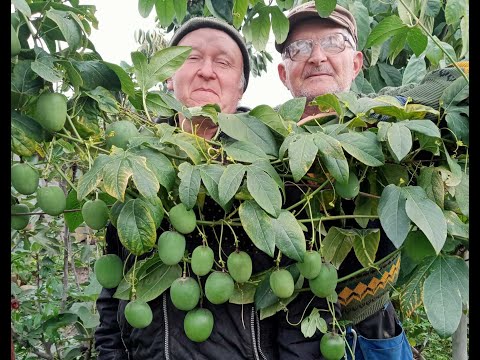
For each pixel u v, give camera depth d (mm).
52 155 1072
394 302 1964
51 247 2324
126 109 1094
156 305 1169
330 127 1085
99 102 1001
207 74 1546
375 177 1151
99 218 1034
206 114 1098
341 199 1195
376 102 1113
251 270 1070
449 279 1023
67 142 1089
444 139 1086
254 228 987
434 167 1086
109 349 1457
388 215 976
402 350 1658
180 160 1076
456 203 1118
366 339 1530
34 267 2883
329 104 1143
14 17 939
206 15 1903
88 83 1023
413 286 1085
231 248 1171
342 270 1378
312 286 1107
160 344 1148
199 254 1049
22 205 1062
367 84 2469
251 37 1712
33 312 2311
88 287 2041
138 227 962
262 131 1108
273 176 1022
